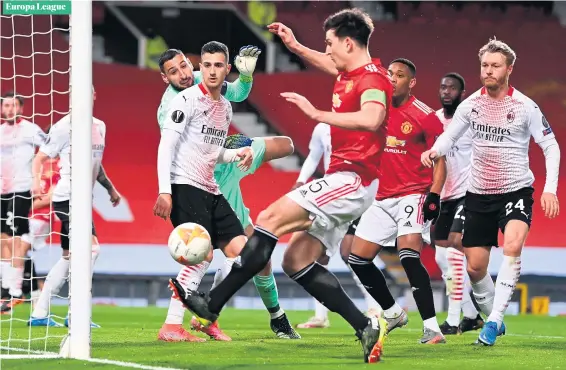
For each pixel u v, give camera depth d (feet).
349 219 49.70
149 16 178.29
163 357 52.34
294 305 140.15
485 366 50.65
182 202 61.93
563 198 155.94
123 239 150.41
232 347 59.77
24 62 164.66
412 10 172.35
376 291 69.77
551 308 144.97
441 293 138.72
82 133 50.11
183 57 69.00
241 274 48.21
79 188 50.24
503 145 64.44
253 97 171.63
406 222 68.39
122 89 166.91
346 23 49.01
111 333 73.36
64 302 130.21
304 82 172.14
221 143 63.26
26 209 104.63
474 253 67.87
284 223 48.44
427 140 69.41
